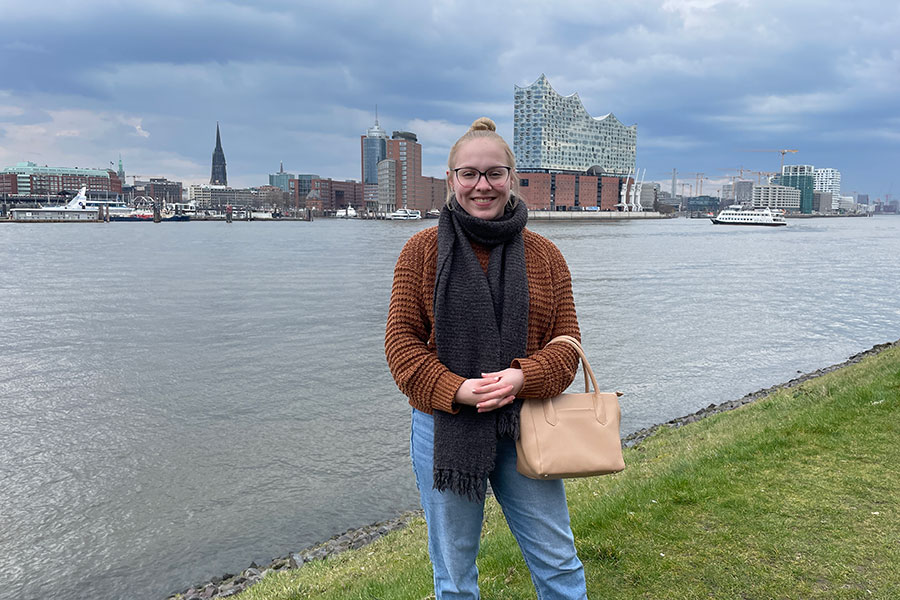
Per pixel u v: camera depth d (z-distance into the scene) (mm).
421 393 2338
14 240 102188
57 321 27641
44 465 11602
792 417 7148
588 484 7090
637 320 26891
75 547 8734
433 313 2439
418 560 5531
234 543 8766
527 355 2459
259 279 45250
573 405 2400
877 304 31656
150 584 7863
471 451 2324
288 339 23297
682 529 4320
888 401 6949
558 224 183250
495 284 2410
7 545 8828
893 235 118688
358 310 30609
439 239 2449
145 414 14578
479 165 2377
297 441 12641
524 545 2590
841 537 4035
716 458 5871
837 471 5207
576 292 36312
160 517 9570
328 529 9078
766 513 4469
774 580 3584
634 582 3680
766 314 28547
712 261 58594
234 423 13852
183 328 25781
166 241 102188
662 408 14836
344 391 16281
